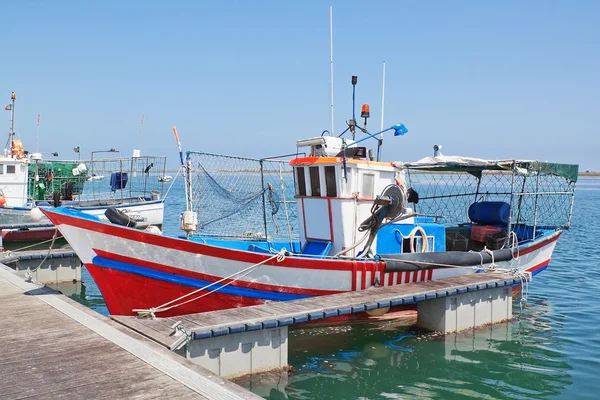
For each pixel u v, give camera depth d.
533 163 13.02
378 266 10.86
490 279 11.50
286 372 8.49
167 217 37.19
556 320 12.20
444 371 8.89
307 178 11.68
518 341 10.51
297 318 8.45
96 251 9.59
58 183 26.45
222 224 12.61
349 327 11.19
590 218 41.41
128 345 6.71
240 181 12.02
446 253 12.03
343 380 8.45
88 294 14.33
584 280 17.09
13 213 21.64
